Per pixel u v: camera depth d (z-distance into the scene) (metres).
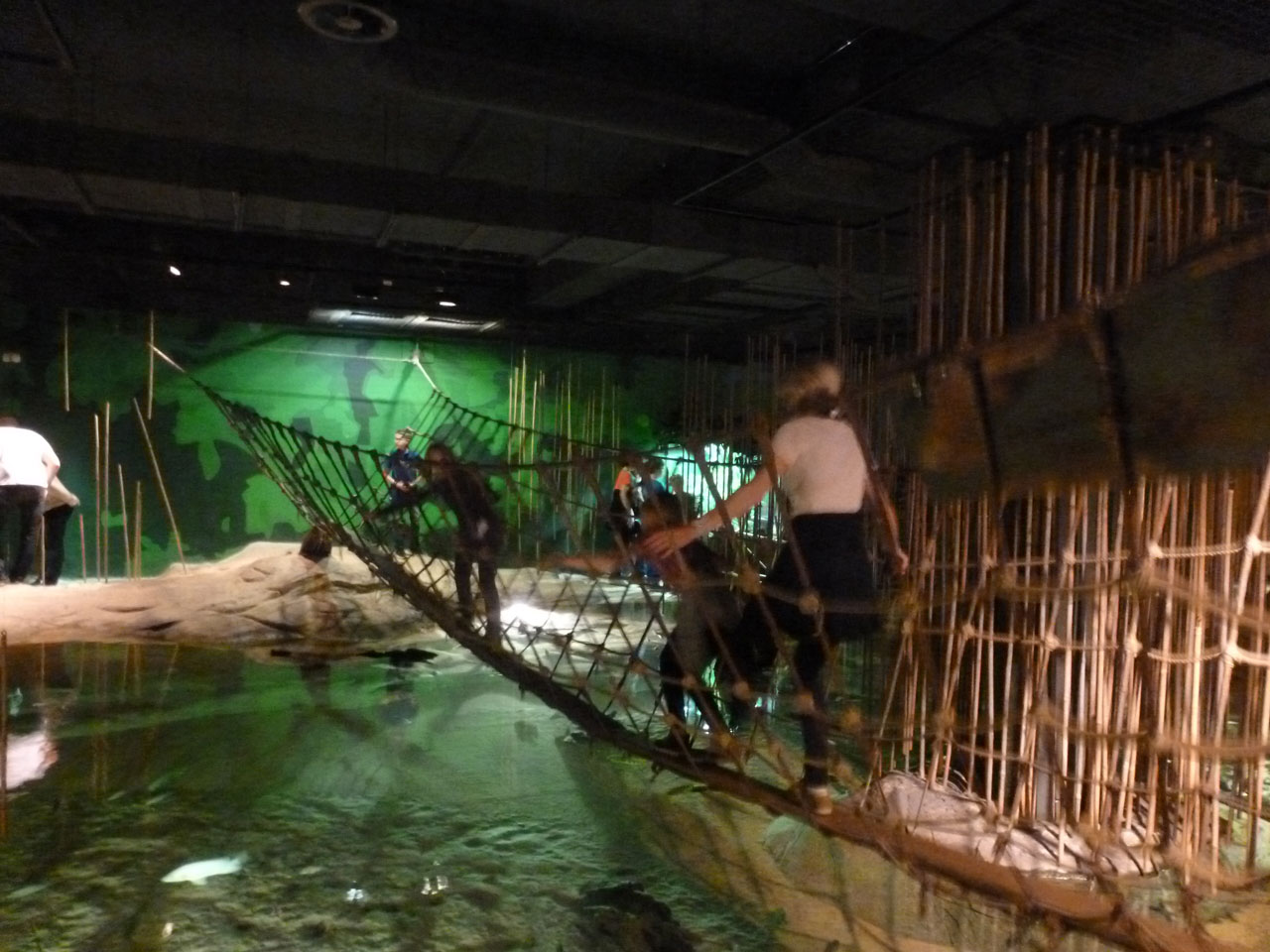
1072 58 3.22
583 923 2.61
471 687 5.18
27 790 3.54
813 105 4.12
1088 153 3.07
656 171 5.67
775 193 5.15
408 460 4.67
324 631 6.47
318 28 3.44
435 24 3.70
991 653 2.89
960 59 3.29
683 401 9.41
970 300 3.28
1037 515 2.97
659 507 2.86
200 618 6.43
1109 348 1.48
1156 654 1.93
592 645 3.68
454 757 4.00
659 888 2.83
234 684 5.23
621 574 3.53
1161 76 3.31
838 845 2.96
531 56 3.86
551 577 7.47
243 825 3.25
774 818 3.26
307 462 5.94
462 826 3.27
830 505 2.63
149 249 7.02
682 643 3.15
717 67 4.15
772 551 4.44
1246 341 1.29
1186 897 2.14
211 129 5.27
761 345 8.49
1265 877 2.12
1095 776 2.76
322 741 4.19
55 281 7.61
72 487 8.69
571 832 3.23
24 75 4.59
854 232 5.61
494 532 4.77
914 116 3.81
